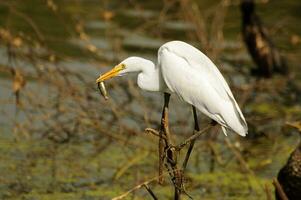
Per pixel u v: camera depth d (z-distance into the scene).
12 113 14.88
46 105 14.06
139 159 13.05
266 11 20.91
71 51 17.45
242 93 16.30
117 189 12.05
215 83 9.08
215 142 14.08
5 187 12.05
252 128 15.03
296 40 17.95
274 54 17.61
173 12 20.12
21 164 12.91
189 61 9.12
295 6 21.25
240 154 13.43
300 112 15.95
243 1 17.67
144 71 9.23
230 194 11.99
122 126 13.22
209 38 17.11
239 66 17.33
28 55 14.37
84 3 21.22
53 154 13.38
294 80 17.78
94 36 18.41
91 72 16.20
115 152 13.53
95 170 12.80
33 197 11.71
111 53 17.30
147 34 18.91
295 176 10.69
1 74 16.44
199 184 12.32
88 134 14.01
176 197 8.83
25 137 14.08
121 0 21.28
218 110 8.98
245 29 17.75
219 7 18.56
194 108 9.14
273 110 15.94
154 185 12.15
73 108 14.06
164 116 8.85
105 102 13.90
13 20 19.11
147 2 21.33
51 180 12.37
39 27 18.81
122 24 19.34
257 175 12.89
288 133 14.85
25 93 14.17
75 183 12.29
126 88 15.45
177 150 8.75
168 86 9.12
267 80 17.17
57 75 15.09
